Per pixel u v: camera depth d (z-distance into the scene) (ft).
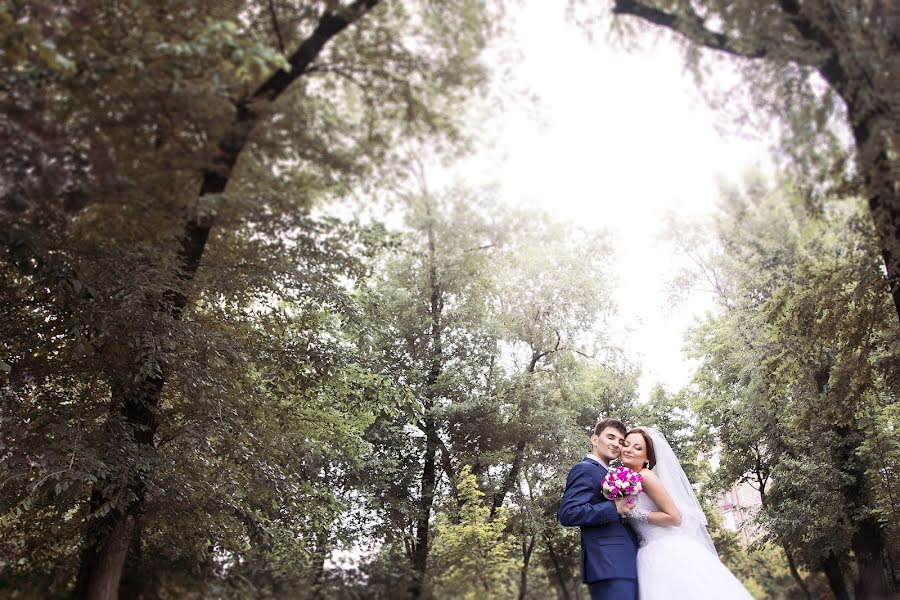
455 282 34.65
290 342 25.46
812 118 18.15
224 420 21.13
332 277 24.26
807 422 27.48
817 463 29.53
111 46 14.83
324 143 19.83
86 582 17.08
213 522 21.49
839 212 20.22
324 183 20.61
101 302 17.80
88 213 16.70
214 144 17.06
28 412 20.39
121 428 19.12
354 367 27.76
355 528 34.01
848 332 24.58
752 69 18.78
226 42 14.12
